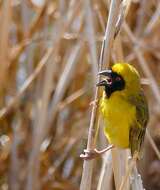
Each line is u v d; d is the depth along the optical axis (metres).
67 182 12.02
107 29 7.50
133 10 12.00
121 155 8.16
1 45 10.59
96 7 10.20
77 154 12.21
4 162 11.93
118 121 7.91
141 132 8.21
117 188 8.14
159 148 12.83
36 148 11.05
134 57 11.46
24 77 12.05
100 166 11.94
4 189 11.77
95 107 7.62
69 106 12.18
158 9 11.58
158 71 12.48
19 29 11.78
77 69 11.77
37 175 11.12
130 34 10.60
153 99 12.55
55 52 10.62
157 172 12.70
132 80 7.96
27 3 11.64
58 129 12.14
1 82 11.02
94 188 11.82
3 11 10.43
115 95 7.90
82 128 12.06
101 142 9.58
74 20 11.51
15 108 11.88
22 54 11.95
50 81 10.72
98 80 7.63
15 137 11.80
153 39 12.07
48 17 11.47
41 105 10.89
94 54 9.70
